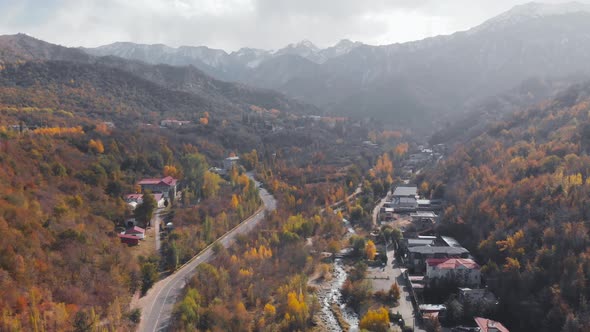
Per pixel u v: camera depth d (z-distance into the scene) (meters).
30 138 185.38
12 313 84.56
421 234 177.25
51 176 154.88
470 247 156.38
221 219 180.62
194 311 108.44
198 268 133.25
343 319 124.75
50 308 90.56
